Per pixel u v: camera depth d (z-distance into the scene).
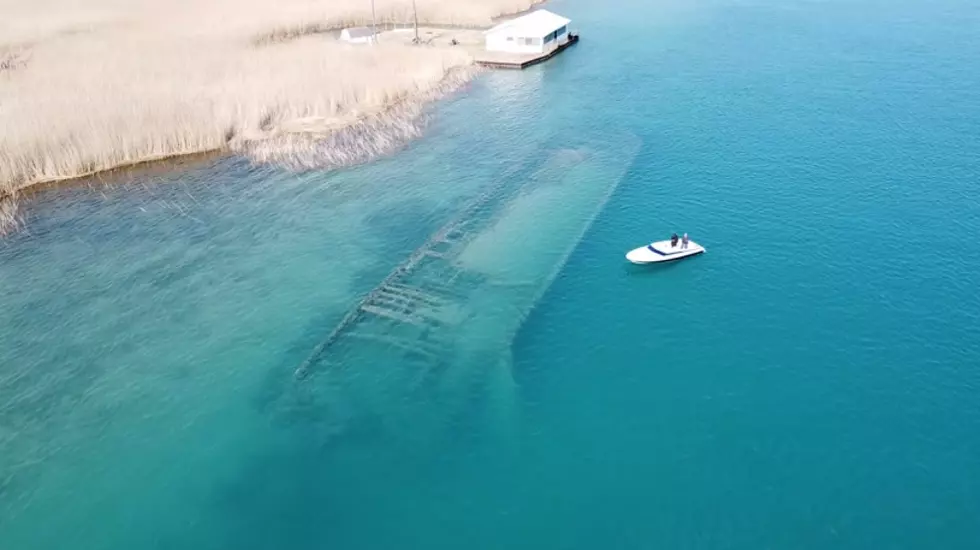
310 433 35.41
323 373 39.03
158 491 32.91
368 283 47.62
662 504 31.22
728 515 30.67
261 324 44.00
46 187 61.41
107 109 67.94
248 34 100.62
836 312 42.41
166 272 49.81
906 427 34.53
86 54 87.06
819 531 29.88
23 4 120.12
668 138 67.94
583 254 49.12
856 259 47.34
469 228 53.47
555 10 122.81
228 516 31.52
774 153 63.50
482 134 71.31
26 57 85.75
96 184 62.12
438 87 83.25
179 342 42.72
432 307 44.19
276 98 73.38
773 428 34.78
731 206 54.78
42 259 51.81
